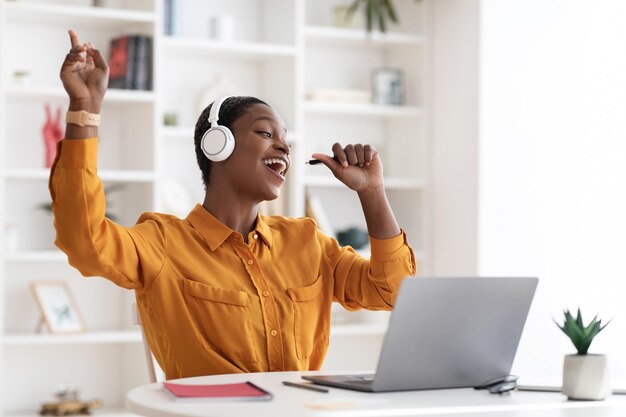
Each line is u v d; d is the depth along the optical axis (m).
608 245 4.94
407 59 5.35
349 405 1.59
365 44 5.33
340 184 5.13
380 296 2.37
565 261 4.93
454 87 5.04
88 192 1.96
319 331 2.38
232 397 1.63
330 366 5.17
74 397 4.50
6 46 4.66
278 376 1.98
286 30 5.00
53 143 4.57
